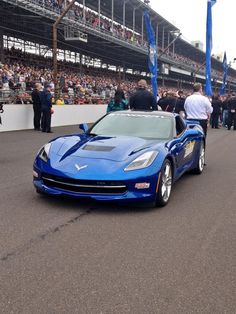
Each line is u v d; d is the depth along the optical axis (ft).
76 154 17.70
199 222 16.17
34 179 18.21
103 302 9.57
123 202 17.13
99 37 101.35
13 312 9.02
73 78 93.76
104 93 93.09
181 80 216.95
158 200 17.70
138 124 21.29
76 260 11.95
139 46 127.44
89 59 145.38
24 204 17.58
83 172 16.65
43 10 76.79
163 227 15.35
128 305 9.47
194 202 19.30
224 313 9.30
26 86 66.28
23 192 19.61
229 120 66.33
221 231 15.15
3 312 9.01
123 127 21.12
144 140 19.33
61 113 62.39
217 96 68.64
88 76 110.52
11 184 21.33
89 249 12.85
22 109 52.39
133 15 125.49
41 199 18.39
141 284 10.55
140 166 17.01
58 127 58.70
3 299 9.57
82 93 80.07
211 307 9.53
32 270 11.16
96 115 74.08
